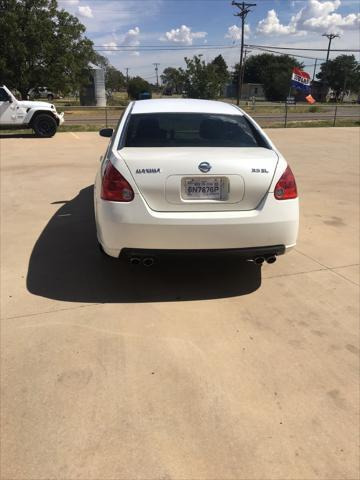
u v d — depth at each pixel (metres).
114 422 2.22
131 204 3.10
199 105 4.24
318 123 22.58
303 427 2.22
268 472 1.97
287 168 3.33
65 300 3.41
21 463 1.98
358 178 8.12
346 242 4.79
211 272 3.96
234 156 3.23
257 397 2.42
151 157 3.14
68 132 17.36
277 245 3.31
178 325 3.11
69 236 4.80
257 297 3.53
